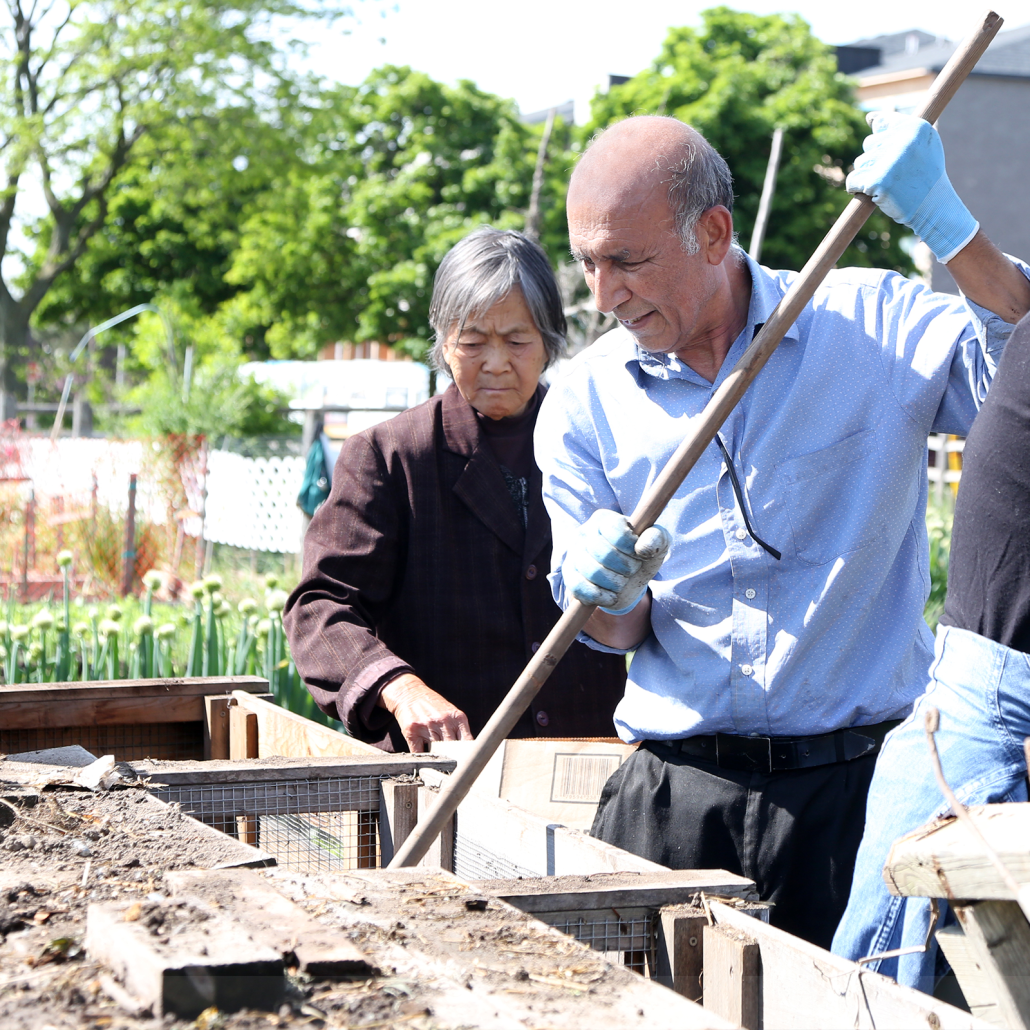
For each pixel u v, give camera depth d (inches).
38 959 44.6
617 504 89.7
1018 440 65.2
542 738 106.0
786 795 82.4
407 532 115.9
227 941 42.4
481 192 923.4
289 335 1017.5
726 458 83.2
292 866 90.7
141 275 1147.3
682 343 81.8
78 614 290.8
